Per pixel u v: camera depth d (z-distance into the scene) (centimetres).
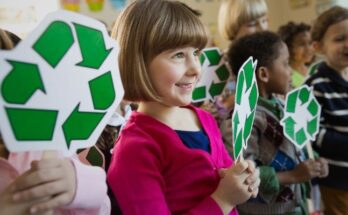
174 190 68
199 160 70
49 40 45
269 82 117
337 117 130
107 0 247
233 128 70
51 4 147
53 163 43
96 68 50
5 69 42
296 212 109
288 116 108
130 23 70
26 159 52
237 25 158
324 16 142
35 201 42
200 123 80
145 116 72
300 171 107
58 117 47
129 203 63
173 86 69
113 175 66
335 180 131
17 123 44
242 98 74
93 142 51
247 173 70
